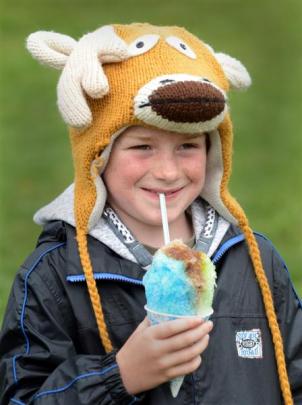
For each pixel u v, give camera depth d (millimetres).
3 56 19906
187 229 5812
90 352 5363
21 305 5398
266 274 5781
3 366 5363
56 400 5066
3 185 13992
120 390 4984
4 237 12102
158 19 22656
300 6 23594
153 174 5332
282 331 5734
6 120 16859
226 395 5336
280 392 5562
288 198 13734
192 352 4816
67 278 5398
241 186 14203
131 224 5570
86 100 5406
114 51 5340
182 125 5148
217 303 5527
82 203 5531
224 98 5270
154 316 4891
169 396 5246
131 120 5246
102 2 23422
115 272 5395
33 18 22141
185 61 5438
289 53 20984
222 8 23531
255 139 16359
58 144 15820
